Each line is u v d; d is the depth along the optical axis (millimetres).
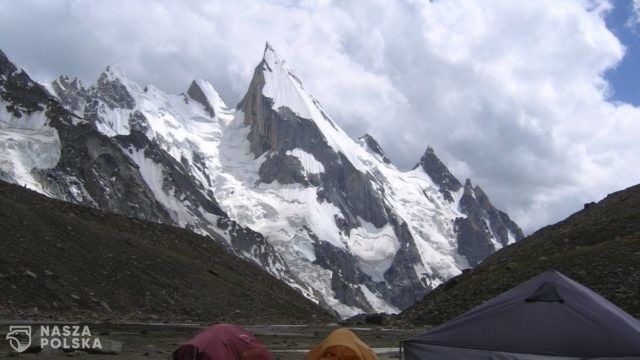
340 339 21922
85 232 75312
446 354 22453
